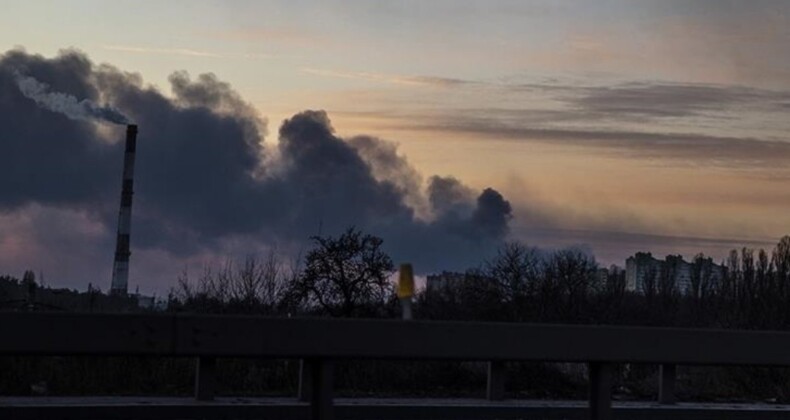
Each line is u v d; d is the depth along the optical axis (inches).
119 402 540.7
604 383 405.7
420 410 555.8
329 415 374.9
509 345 385.7
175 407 524.1
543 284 1294.3
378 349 371.9
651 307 1488.7
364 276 1203.9
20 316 340.2
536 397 690.2
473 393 683.4
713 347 415.8
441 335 378.3
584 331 396.2
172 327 354.0
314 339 365.4
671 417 565.0
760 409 590.6
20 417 495.5
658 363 408.2
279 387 700.7
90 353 346.0
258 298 1140.5
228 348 358.0
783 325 1424.7
